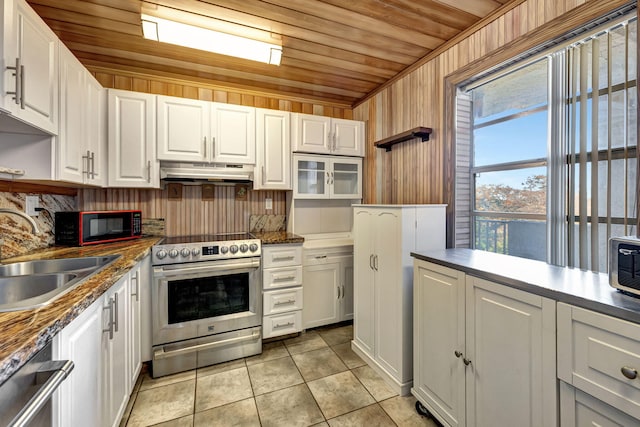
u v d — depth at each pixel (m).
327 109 3.47
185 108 2.48
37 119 1.35
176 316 2.22
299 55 2.39
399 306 1.92
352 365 2.25
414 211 1.93
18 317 0.82
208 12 1.83
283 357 2.38
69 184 1.98
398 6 1.79
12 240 1.67
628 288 0.95
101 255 1.70
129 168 2.31
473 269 1.38
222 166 2.63
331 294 2.87
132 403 1.83
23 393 0.73
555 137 1.55
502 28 1.80
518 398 1.17
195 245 2.26
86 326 1.10
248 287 2.45
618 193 1.34
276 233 3.06
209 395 1.90
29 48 1.29
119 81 2.62
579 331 0.97
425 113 2.40
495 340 1.27
